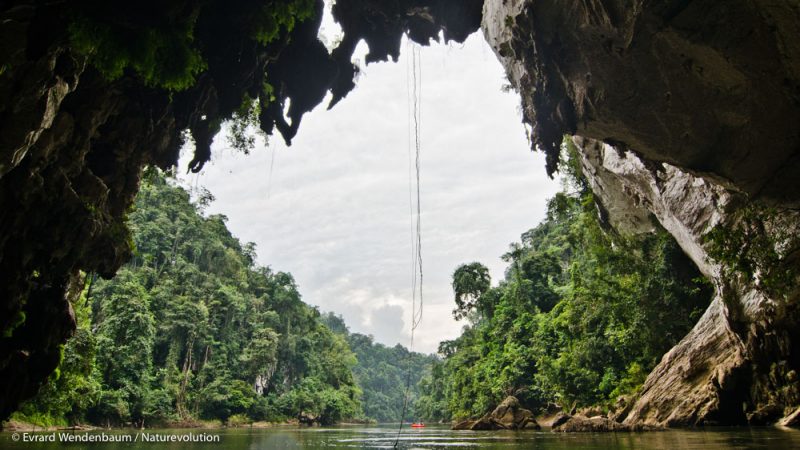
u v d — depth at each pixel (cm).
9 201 1082
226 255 8550
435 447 1700
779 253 1730
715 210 2000
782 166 1505
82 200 1277
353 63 1546
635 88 1431
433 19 1571
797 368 1883
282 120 1495
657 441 1458
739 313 2039
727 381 2095
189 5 880
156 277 6769
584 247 3703
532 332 5269
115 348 4938
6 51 794
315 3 1229
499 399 5256
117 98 1241
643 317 2875
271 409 7431
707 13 1226
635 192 2573
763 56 1260
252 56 1256
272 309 9262
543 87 1586
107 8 794
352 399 10250
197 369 6700
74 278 1528
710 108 1433
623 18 1257
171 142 1509
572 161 3178
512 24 1550
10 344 1323
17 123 892
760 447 1112
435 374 9881
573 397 3769
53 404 3222
